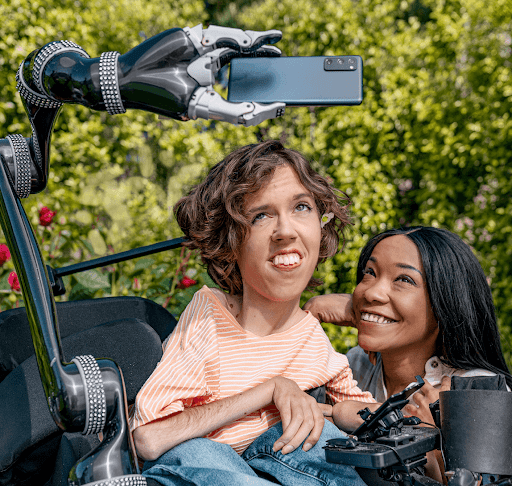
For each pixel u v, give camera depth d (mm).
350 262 3516
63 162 3832
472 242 3896
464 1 4215
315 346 1392
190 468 1053
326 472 1083
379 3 4363
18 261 937
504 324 3729
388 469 979
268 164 1244
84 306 1569
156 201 3432
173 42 906
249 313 1343
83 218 2832
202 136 3891
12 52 3820
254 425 1244
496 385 1138
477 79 4113
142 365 1240
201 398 1245
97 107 942
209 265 1420
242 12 5930
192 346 1265
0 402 1161
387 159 4062
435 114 4070
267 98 976
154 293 2605
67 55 946
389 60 4160
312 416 1180
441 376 1504
